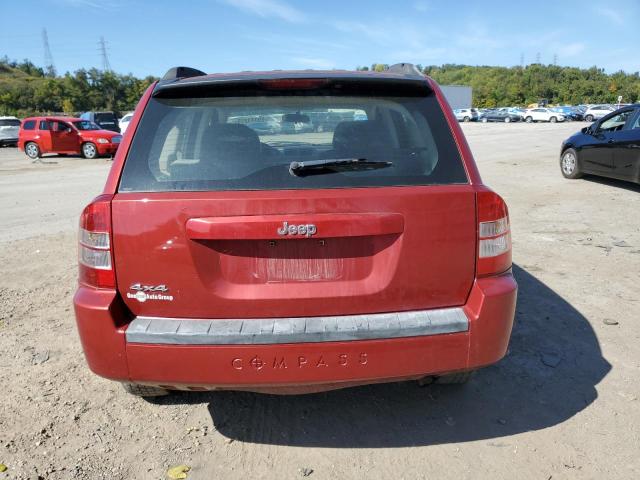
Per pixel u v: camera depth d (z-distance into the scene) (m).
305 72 2.75
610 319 4.18
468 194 2.38
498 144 22.62
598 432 2.81
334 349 2.29
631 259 5.77
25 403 3.13
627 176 9.84
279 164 2.38
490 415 2.99
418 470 2.55
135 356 2.31
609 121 10.57
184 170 2.38
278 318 2.35
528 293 4.80
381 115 2.60
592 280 5.12
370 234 2.30
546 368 3.47
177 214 2.27
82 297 2.35
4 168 17.75
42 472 2.54
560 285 4.99
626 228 7.18
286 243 2.31
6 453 2.68
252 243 2.31
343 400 3.16
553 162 15.05
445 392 3.22
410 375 2.38
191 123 2.52
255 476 2.53
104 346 2.32
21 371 3.51
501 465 2.57
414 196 2.33
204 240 2.28
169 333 2.28
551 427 2.87
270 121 2.54
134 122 2.50
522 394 3.19
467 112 57.72
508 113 54.84
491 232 2.43
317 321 2.33
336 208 2.28
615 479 2.47
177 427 2.92
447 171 2.44
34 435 2.83
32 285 5.20
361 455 2.67
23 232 7.48
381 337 2.30
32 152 21.36
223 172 2.36
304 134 2.53
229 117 2.54
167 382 2.33
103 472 2.55
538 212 8.27
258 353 2.28
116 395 3.24
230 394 3.25
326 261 2.34
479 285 2.43
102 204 2.31
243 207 2.26
